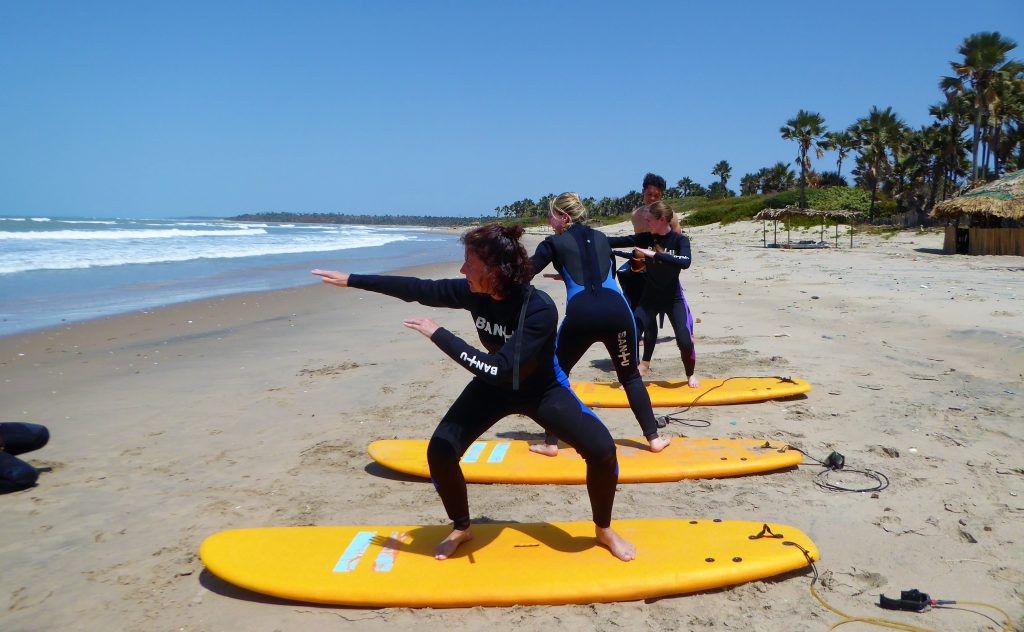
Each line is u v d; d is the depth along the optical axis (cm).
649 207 595
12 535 378
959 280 1406
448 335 302
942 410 565
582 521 373
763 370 712
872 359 746
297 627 292
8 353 880
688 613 296
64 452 511
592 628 287
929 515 382
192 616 302
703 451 469
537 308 305
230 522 392
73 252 2572
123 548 363
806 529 370
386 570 318
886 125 4688
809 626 286
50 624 296
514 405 320
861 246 2717
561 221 470
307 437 541
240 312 1260
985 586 312
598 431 312
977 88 3497
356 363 805
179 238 4197
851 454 477
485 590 302
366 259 2992
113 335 1013
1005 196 2133
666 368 737
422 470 450
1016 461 455
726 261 2195
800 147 5444
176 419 590
